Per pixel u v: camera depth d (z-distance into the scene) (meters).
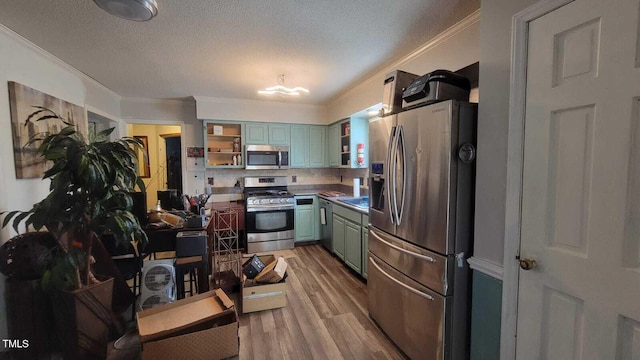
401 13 1.85
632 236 0.93
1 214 1.82
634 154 0.92
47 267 1.70
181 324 1.54
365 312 2.45
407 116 1.82
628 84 0.92
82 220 1.72
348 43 2.29
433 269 1.65
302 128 4.65
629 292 0.93
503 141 1.35
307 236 4.47
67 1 1.67
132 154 1.85
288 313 2.43
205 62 2.70
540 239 1.19
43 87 2.40
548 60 1.14
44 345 1.78
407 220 1.84
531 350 1.24
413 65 2.50
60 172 1.64
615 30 0.94
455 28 2.02
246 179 4.56
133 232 1.82
